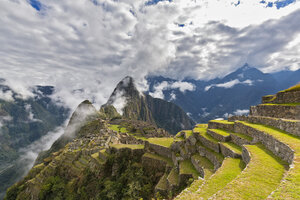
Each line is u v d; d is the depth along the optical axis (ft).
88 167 188.03
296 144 46.50
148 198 110.42
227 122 110.52
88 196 154.71
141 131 416.05
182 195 45.27
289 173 34.19
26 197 236.84
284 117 79.82
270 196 28.94
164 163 125.70
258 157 51.21
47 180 216.13
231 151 70.59
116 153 164.66
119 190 130.82
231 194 34.37
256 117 85.71
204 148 95.96
